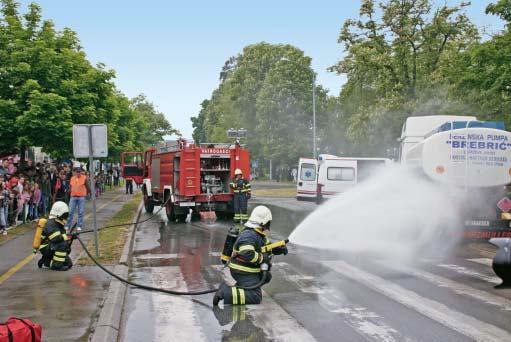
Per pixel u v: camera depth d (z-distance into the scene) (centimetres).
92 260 1101
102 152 1225
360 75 3347
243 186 2050
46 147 2175
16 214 1759
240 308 800
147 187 2536
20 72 2075
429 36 3183
